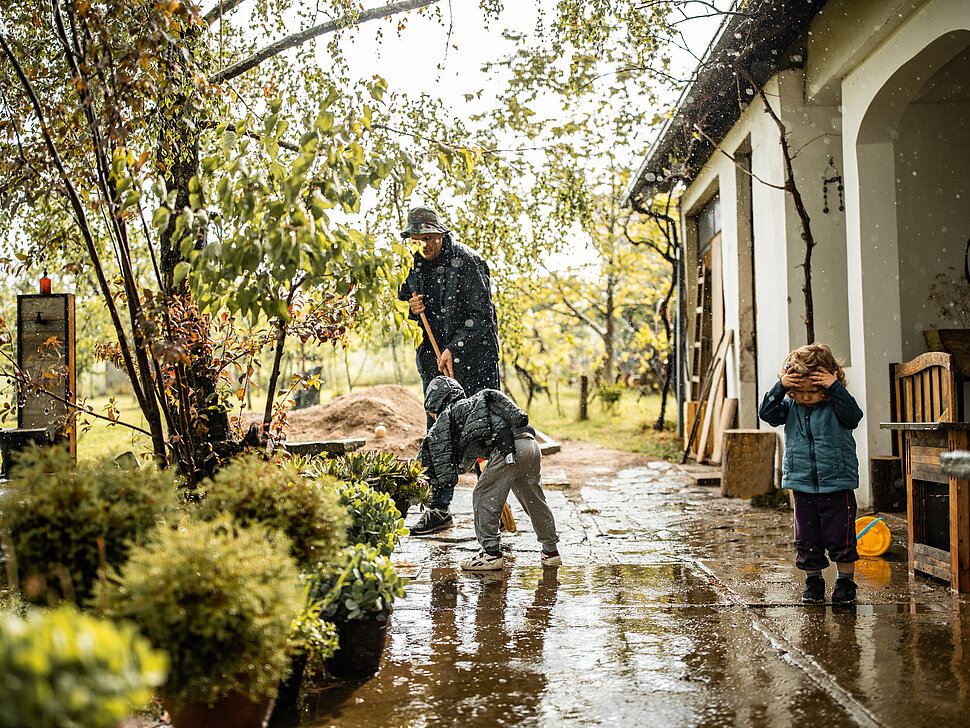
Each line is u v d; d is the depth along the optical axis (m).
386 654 3.71
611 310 21.14
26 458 2.99
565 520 7.34
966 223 7.62
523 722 2.91
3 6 4.45
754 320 10.48
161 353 3.50
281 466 3.77
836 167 8.40
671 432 16.25
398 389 13.96
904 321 7.52
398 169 3.84
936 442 6.23
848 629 3.93
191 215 3.56
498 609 4.44
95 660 1.48
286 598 2.54
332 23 6.20
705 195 12.55
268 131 3.82
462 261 6.81
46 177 4.07
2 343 4.47
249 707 2.62
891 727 2.78
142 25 3.70
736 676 3.32
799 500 4.52
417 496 5.79
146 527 2.84
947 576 4.71
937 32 5.91
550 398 23.83
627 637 3.89
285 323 3.83
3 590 3.06
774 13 7.42
